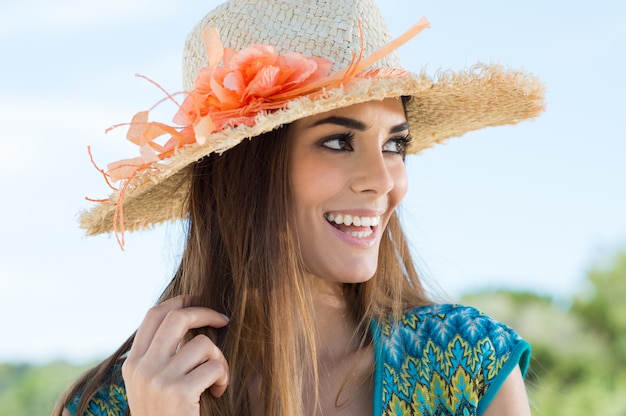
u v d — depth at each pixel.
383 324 2.51
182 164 2.31
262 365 2.40
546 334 8.60
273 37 2.42
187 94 2.37
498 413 2.32
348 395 2.45
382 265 2.60
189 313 2.32
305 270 2.46
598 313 8.62
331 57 2.37
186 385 2.18
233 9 2.51
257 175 2.42
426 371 2.42
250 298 2.41
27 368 10.66
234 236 2.45
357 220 2.37
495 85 2.42
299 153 2.36
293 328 2.39
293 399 2.37
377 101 2.33
